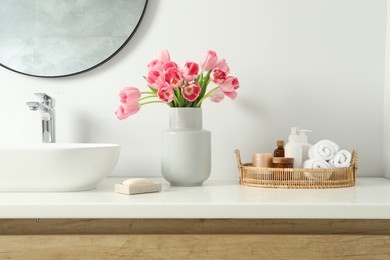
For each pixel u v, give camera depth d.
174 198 1.17
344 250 1.08
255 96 1.68
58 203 1.09
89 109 1.69
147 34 1.68
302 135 1.50
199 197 1.19
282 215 1.08
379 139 1.69
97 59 1.67
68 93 1.69
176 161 1.39
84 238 1.08
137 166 1.69
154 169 1.69
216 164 1.68
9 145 1.53
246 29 1.67
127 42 1.68
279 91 1.68
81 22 1.68
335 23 1.67
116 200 1.14
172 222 1.12
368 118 1.69
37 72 1.68
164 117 1.68
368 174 1.69
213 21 1.67
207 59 1.39
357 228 1.11
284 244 1.08
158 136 1.69
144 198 1.17
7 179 1.24
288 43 1.68
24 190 1.29
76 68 1.68
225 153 1.68
